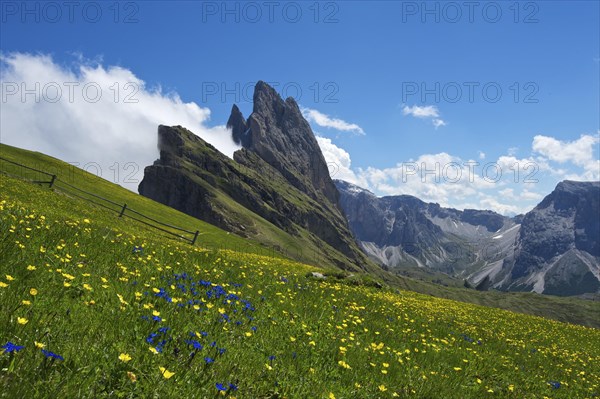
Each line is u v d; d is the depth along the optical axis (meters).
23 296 6.16
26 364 4.37
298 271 31.56
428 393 8.82
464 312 28.78
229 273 15.15
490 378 11.90
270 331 9.27
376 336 12.52
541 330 27.61
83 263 9.73
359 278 30.62
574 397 12.50
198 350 6.31
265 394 6.08
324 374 7.79
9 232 9.80
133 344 5.92
